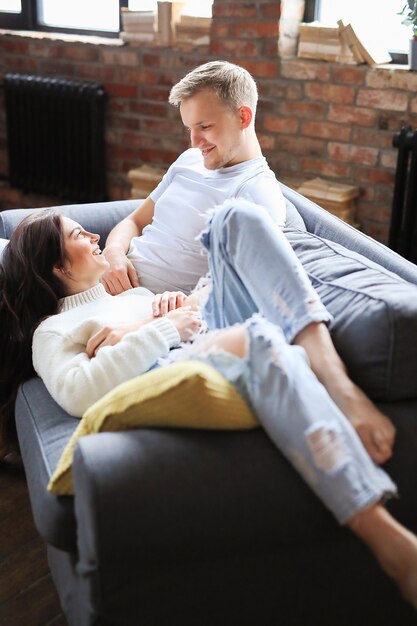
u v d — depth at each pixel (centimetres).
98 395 155
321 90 320
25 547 189
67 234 182
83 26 400
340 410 135
